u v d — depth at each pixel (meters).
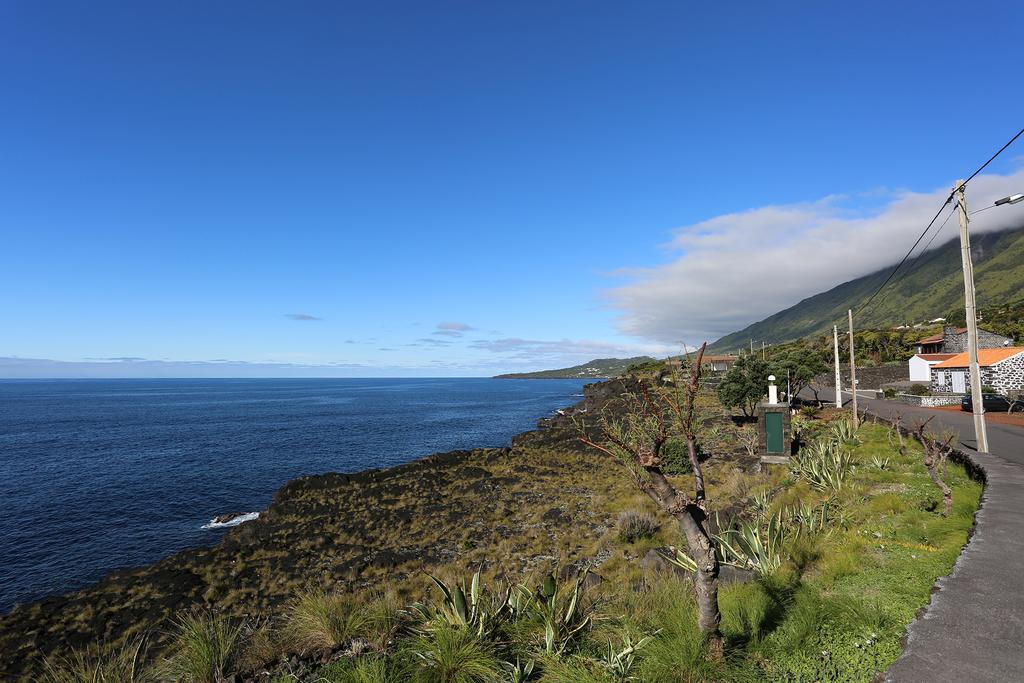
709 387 57.72
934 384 53.28
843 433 23.45
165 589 16.22
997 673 4.54
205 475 38.81
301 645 6.96
